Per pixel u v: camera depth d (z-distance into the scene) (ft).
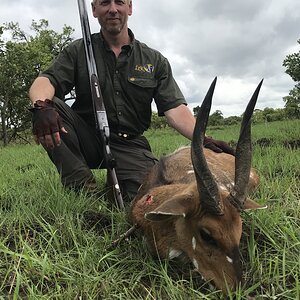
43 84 4.43
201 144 2.86
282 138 10.19
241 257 3.28
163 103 4.83
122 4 4.60
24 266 3.13
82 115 4.84
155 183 3.84
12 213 4.00
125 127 4.83
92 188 4.57
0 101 27.07
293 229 3.68
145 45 4.96
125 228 3.82
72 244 3.52
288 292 2.85
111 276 3.03
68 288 2.84
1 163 8.25
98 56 4.75
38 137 3.79
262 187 4.64
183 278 3.11
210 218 2.85
